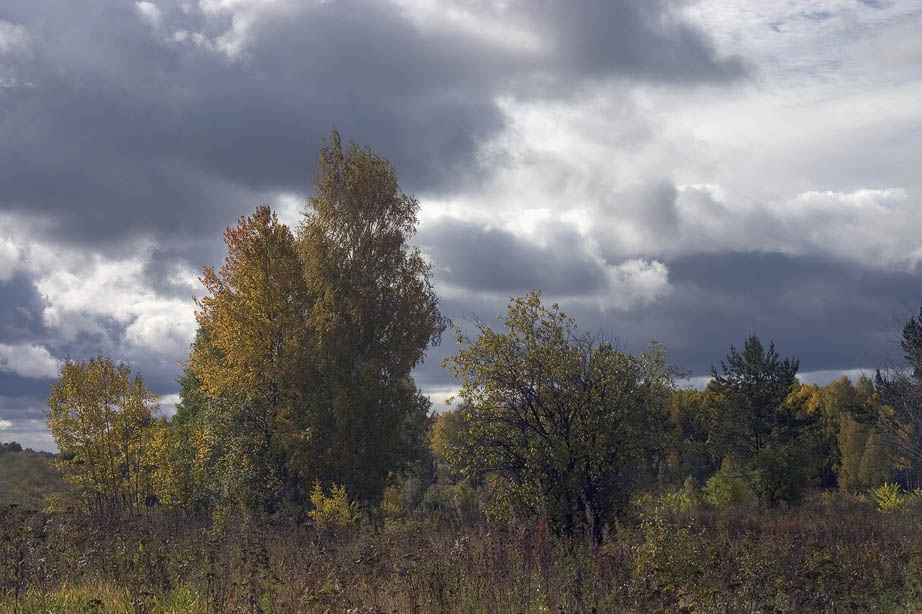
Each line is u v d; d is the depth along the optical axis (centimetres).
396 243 3112
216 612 782
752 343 4372
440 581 882
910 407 2975
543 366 1536
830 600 960
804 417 4400
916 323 3027
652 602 809
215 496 2853
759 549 1153
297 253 3045
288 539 1365
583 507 1473
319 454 2777
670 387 1567
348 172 3138
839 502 2973
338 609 767
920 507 2570
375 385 2911
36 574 898
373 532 1569
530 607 837
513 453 1552
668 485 1694
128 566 966
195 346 3406
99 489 2773
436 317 3172
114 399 2842
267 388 2905
